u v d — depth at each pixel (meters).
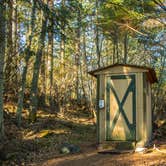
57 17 10.57
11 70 18.67
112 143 13.08
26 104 20.11
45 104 23.70
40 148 12.96
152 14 15.75
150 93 15.71
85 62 25.52
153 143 14.05
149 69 13.27
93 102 26.19
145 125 13.02
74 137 15.59
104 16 17.92
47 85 26.86
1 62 12.16
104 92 13.57
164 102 25.27
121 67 13.46
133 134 13.07
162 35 19.16
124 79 13.41
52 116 20.38
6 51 18.06
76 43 22.75
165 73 26.89
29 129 15.66
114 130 13.28
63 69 26.75
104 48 30.89
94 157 11.77
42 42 17.38
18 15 19.11
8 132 14.14
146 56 27.70
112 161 11.09
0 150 11.52
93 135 16.53
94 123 20.72
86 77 27.14
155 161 10.85
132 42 27.66
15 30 19.56
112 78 13.53
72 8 13.84
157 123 19.17
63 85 25.94
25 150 12.36
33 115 17.38
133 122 13.13
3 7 11.17
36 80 17.77
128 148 12.88
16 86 20.50
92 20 21.69
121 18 16.38
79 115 24.42
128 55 29.80
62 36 11.01
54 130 16.41
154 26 16.72
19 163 11.12
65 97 25.11
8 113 17.36
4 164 10.88
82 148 13.29
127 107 13.27
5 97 19.89
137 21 16.42
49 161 11.36
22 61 20.62
